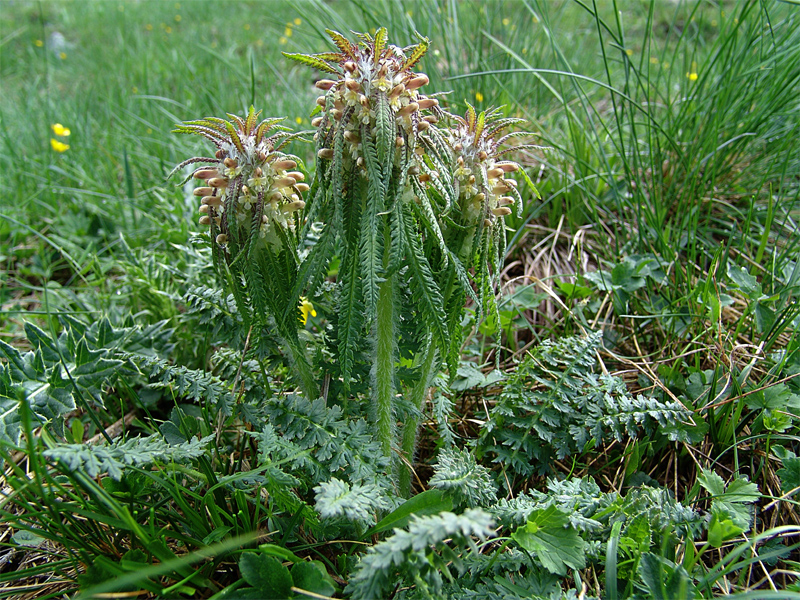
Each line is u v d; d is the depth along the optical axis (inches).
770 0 24.1
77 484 11.3
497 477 14.4
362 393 14.1
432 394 16.5
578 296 19.9
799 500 13.4
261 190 11.3
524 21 35.6
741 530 11.4
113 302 20.2
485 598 11.1
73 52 53.7
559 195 24.2
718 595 12.1
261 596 10.6
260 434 11.8
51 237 25.5
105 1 69.4
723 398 15.8
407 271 12.8
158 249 24.5
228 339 15.0
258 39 51.5
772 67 22.4
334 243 11.0
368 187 10.6
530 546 11.3
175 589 11.0
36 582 12.9
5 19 64.4
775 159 20.9
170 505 13.0
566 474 15.2
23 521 13.2
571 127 24.2
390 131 10.2
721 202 23.2
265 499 13.2
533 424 14.5
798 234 20.1
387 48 10.6
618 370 18.1
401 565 10.3
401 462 14.0
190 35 51.2
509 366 19.0
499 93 28.1
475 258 12.2
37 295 23.2
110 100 36.8
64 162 30.5
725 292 19.7
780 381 15.5
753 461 14.8
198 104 35.4
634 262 19.5
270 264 12.0
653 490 12.6
